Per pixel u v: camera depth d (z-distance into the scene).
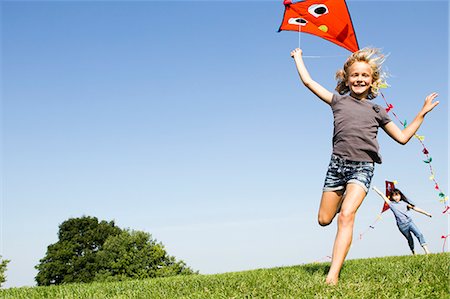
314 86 4.98
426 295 3.31
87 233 38.16
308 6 5.38
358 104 4.64
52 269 36.19
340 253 4.09
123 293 4.72
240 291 3.98
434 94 4.61
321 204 4.70
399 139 4.63
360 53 4.77
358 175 4.36
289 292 3.67
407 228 10.14
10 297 5.25
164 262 40.03
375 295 3.30
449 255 6.04
